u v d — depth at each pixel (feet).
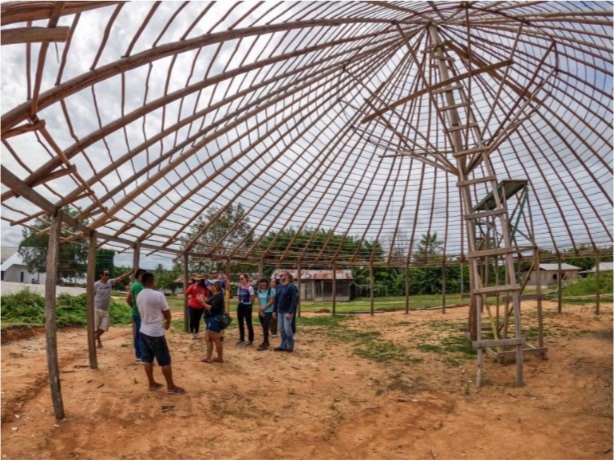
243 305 37.32
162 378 25.55
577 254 50.44
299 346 37.76
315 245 56.75
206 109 25.79
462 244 54.29
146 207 32.45
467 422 20.77
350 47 32.53
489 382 26.18
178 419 20.68
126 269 104.32
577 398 22.57
